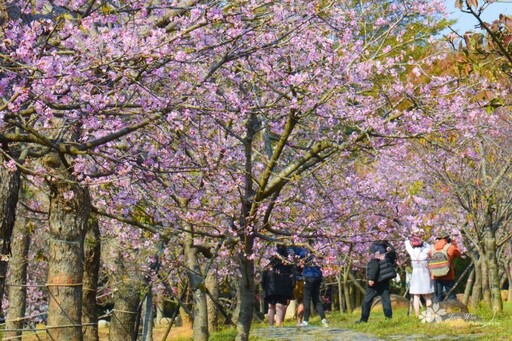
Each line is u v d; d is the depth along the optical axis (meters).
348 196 13.07
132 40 7.61
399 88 10.89
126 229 13.66
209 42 8.71
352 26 10.77
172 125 8.59
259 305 31.72
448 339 14.16
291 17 9.39
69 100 7.83
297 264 12.88
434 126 10.86
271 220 12.79
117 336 13.62
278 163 11.55
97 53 7.71
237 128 11.39
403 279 34.81
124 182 10.30
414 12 10.95
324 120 11.05
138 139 10.12
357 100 11.27
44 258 11.02
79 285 10.16
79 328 10.11
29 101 7.63
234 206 11.84
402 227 13.23
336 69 10.41
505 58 6.48
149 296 13.62
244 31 8.52
